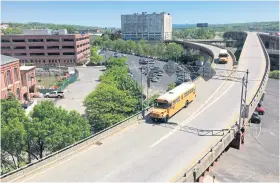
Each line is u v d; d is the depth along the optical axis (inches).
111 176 880.9
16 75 2746.1
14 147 1215.6
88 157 1000.2
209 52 4190.5
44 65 5438.0
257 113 2237.9
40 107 1364.4
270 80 3666.3
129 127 1286.9
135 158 992.9
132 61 5821.9
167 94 1435.8
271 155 1576.0
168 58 5821.9
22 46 5418.3
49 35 5403.5
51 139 1214.3
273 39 5915.4
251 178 1339.8
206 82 2213.3
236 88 1995.6
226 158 1508.4
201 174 963.3
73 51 5462.6
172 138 1160.8
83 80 3993.6
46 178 864.9
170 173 898.1
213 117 1411.2
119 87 2226.9
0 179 795.4
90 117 1809.8
